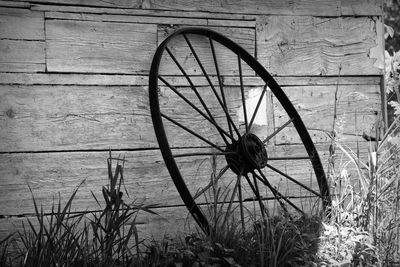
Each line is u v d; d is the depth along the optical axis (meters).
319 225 4.17
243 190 4.56
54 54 4.20
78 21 4.25
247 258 3.82
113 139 4.31
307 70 4.75
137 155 4.36
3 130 4.12
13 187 4.13
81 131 4.25
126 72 4.34
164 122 4.42
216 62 4.47
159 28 4.42
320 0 4.79
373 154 4.54
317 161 4.66
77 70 4.25
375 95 4.91
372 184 4.33
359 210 4.34
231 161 4.38
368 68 4.88
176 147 4.45
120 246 3.71
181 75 4.47
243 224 4.18
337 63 4.82
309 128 4.75
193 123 4.49
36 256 3.60
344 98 4.84
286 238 3.98
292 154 4.71
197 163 4.48
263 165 4.39
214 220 4.03
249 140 4.40
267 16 4.67
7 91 4.12
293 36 4.73
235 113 4.60
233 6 4.59
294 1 4.73
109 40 4.31
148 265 3.73
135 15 4.36
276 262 3.80
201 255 3.68
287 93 4.72
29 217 4.16
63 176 4.22
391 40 8.60
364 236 4.00
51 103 4.20
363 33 4.88
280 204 4.39
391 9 8.56
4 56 4.12
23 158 4.15
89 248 3.76
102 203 4.28
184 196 4.07
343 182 4.73
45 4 4.19
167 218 4.39
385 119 4.91
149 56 4.39
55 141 4.20
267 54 4.67
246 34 4.62
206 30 4.43
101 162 4.29
